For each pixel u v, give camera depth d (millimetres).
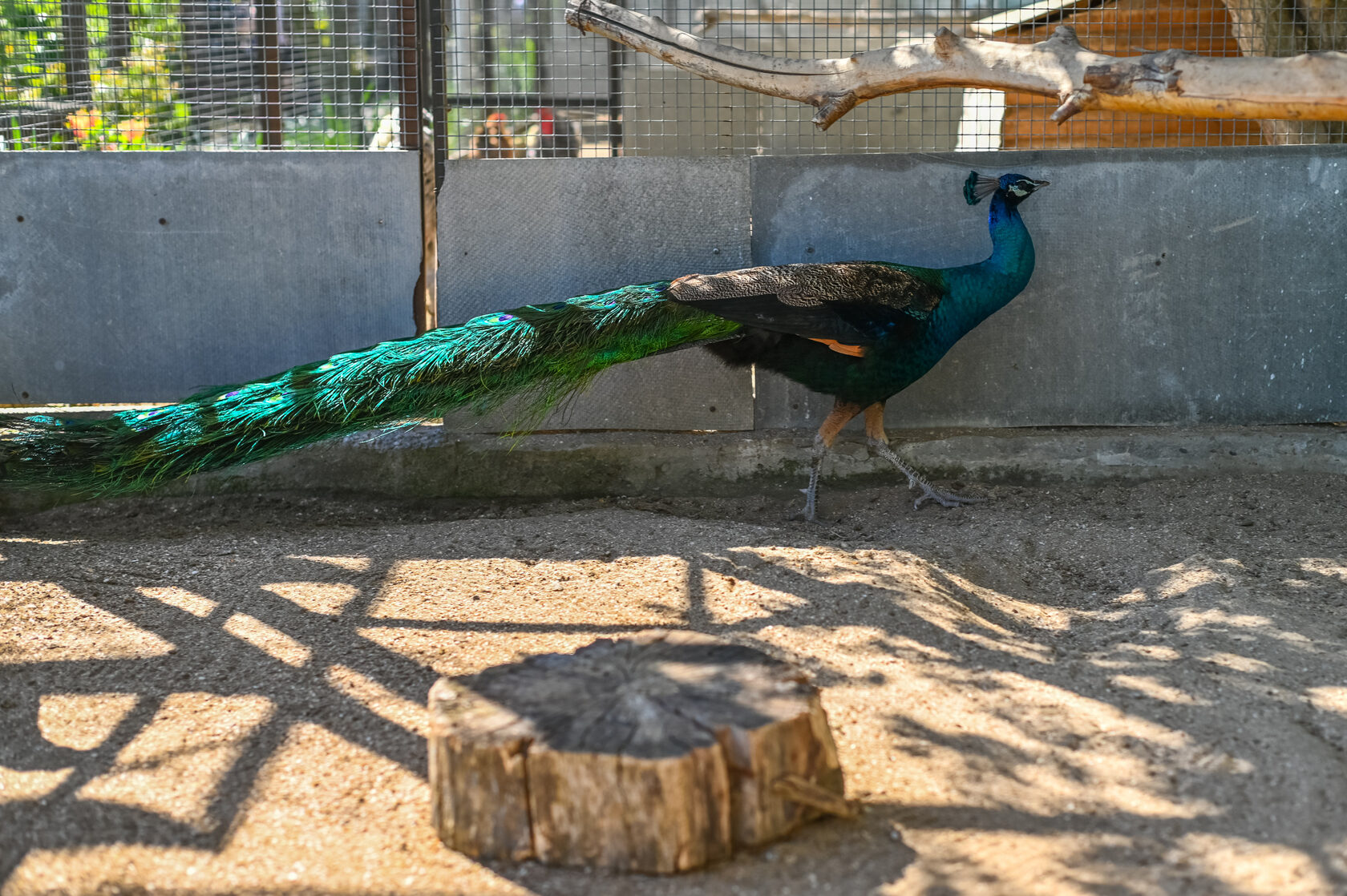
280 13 7121
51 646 3711
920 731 3092
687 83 7117
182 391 5723
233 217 5598
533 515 5496
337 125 7551
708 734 2486
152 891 2469
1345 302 5703
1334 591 4199
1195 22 7129
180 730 3166
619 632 3811
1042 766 2924
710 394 5770
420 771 2961
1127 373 5785
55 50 6547
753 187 5633
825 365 5035
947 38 4391
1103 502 5414
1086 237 5676
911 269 4992
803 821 2656
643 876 2480
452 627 3883
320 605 4074
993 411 5836
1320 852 2508
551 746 2465
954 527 5012
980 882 2455
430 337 4824
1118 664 3529
